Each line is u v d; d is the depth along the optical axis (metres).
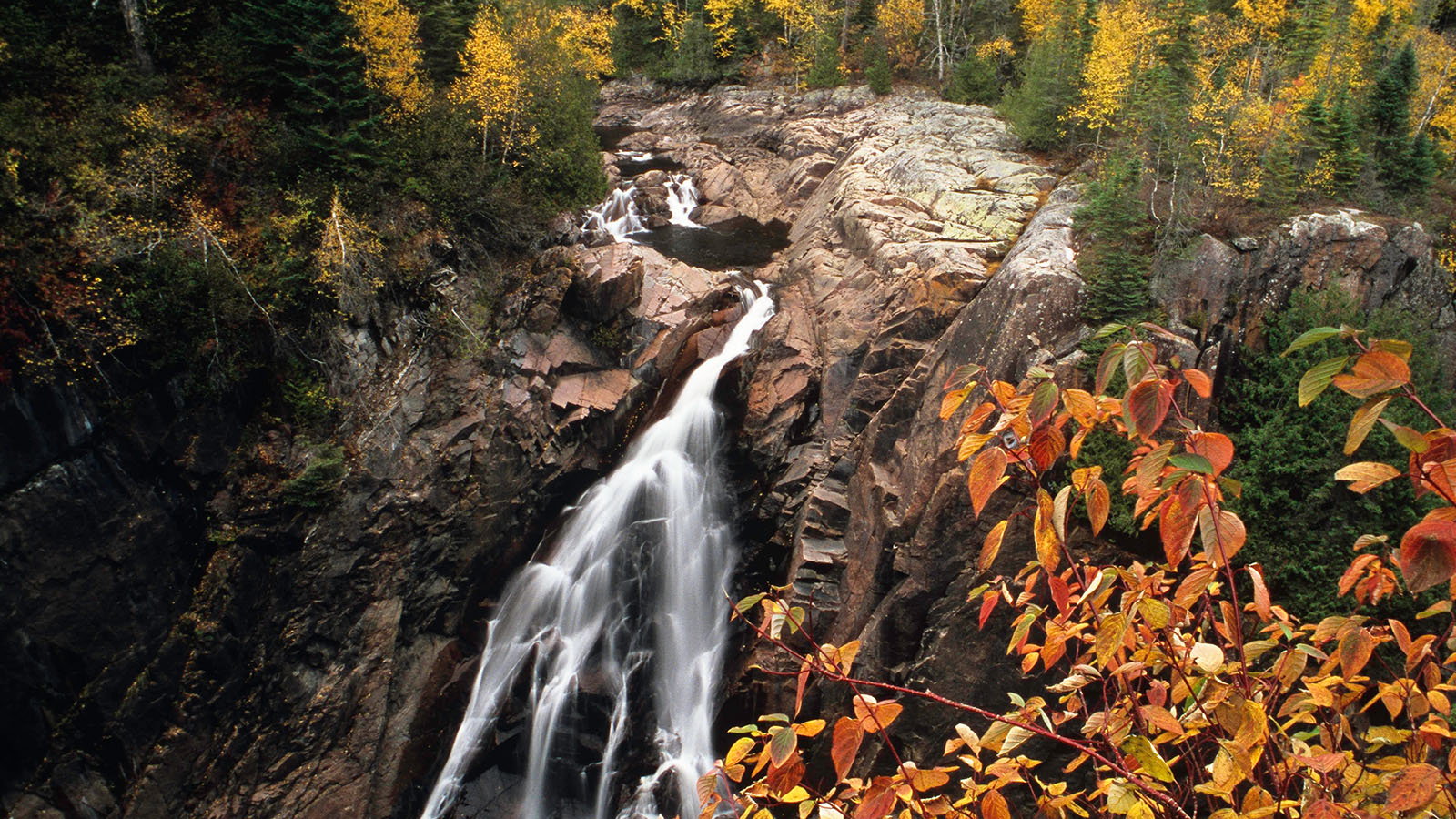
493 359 19.92
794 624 3.06
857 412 20.03
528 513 19.89
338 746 17.59
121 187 16.78
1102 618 2.90
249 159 19.19
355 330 18.81
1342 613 14.66
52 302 15.01
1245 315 16.91
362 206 19.78
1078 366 16.17
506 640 19.78
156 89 18.77
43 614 15.11
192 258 16.97
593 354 20.84
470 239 21.08
